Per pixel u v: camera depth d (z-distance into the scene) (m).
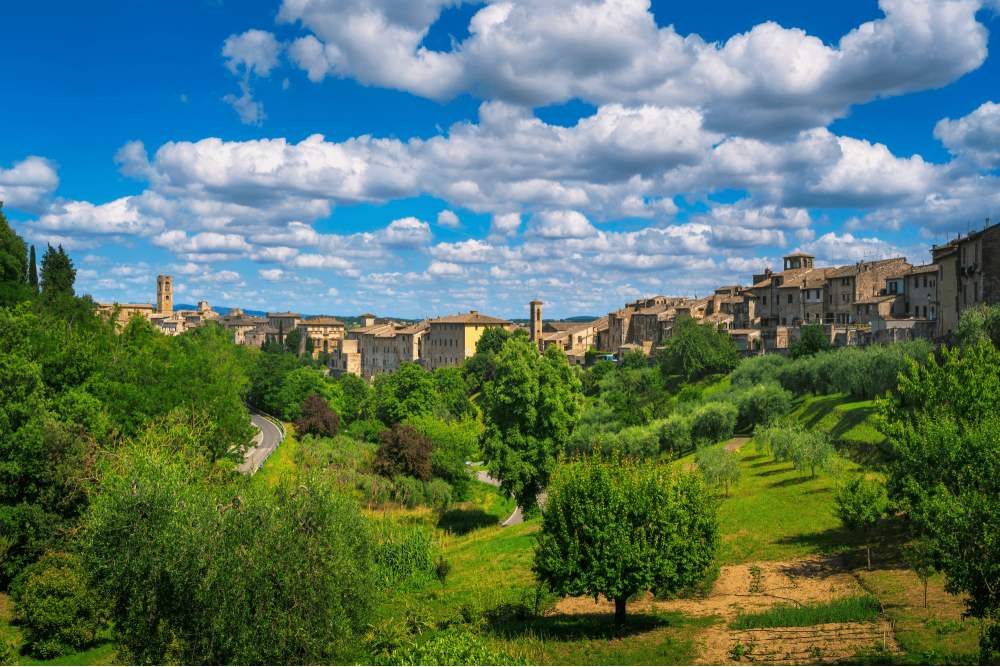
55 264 91.75
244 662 23.12
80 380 56.34
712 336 119.88
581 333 189.25
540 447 62.09
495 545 53.88
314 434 97.81
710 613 32.06
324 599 23.97
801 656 24.72
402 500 72.88
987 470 26.31
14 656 35.28
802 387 88.38
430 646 24.48
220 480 48.25
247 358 132.12
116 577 26.41
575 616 34.84
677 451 83.38
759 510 50.25
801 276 137.62
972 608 21.89
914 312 106.62
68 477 41.94
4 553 40.53
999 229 68.75
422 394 119.94
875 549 38.50
